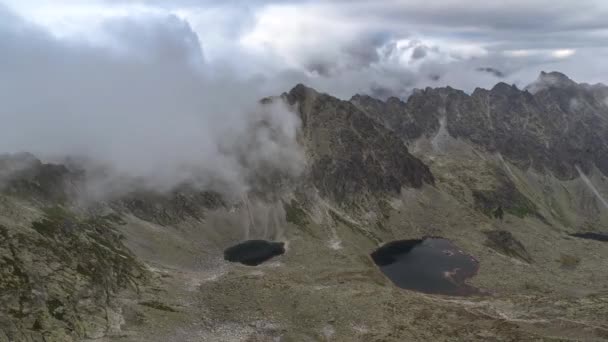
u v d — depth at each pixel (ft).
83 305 556.51
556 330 614.75
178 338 552.82
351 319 638.94
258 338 577.02
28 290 524.93
